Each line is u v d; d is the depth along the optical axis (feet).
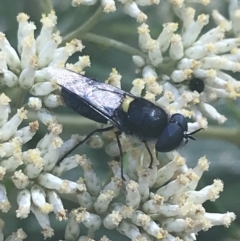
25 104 0.19
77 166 0.20
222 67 0.20
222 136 0.21
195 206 0.18
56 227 0.20
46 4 0.21
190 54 0.20
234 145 0.24
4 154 0.17
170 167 0.18
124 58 0.23
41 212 0.17
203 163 0.18
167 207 0.18
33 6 0.22
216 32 0.21
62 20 0.22
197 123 0.19
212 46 0.20
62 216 0.17
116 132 0.18
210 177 0.23
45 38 0.19
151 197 0.18
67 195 0.18
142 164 0.18
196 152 0.23
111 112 0.18
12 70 0.18
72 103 0.18
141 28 0.20
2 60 0.18
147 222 0.17
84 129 0.19
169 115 0.17
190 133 0.19
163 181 0.18
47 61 0.19
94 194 0.18
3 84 0.18
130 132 0.17
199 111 0.20
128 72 0.22
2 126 0.17
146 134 0.17
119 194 0.18
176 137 0.17
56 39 0.18
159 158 0.19
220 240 0.22
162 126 0.17
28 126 0.17
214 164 0.23
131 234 0.17
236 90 0.20
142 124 0.17
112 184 0.18
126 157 0.18
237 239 0.22
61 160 0.18
